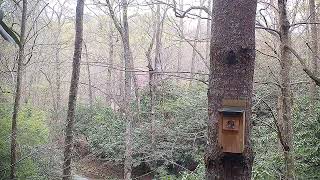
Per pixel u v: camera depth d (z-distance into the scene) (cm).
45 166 809
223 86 244
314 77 340
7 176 779
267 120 715
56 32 1875
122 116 1446
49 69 1886
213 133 246
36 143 878
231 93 242
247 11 243
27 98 1448
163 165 1132
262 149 706
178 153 1108
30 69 1745
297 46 884
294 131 729
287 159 441
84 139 1568
